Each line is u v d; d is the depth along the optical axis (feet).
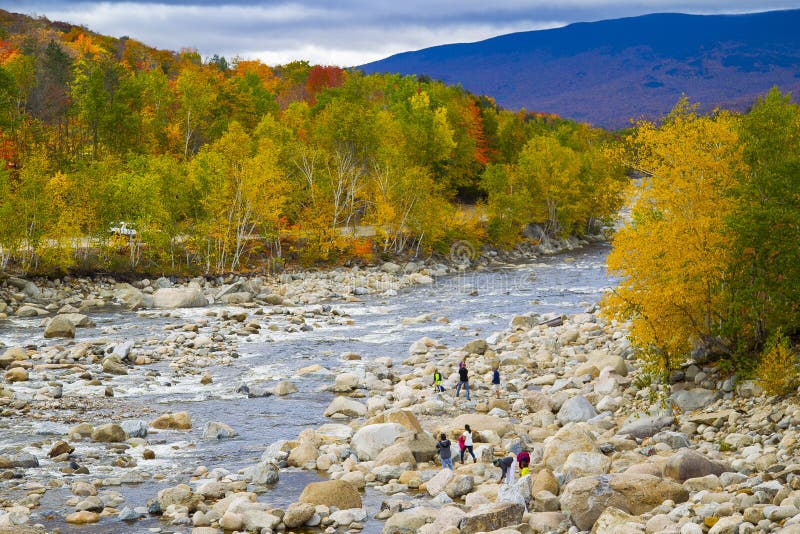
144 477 84.64
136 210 246.68
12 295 208.23
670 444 87.66
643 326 103.50
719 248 100.68
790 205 100.12
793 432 79.61
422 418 112.57
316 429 106.52
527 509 71.36
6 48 513.86
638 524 59.52
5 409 109.81
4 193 225.56
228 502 74.23
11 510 71.20
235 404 119.65
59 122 363.35
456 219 326.03
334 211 294.05
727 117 111.45
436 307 214.28
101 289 226.17
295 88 606.96
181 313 201.46
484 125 477.36
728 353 104.88
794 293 98.02
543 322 183.52
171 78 596.70
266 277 257.75
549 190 372.38
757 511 56.03
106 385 127.85
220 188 257.75
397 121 380.58
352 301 225.56
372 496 79.61
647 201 110.32
